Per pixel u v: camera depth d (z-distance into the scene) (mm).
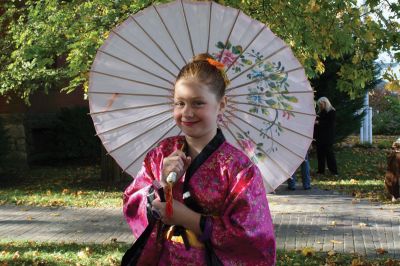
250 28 3260
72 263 7219
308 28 8758
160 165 3020
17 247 8242
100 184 15828
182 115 2869
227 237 2721
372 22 8781
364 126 24969
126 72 3393
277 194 13477
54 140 20531
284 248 8234
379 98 32781
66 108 20266
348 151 22594
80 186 15539
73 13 11750
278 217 10594
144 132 3418
